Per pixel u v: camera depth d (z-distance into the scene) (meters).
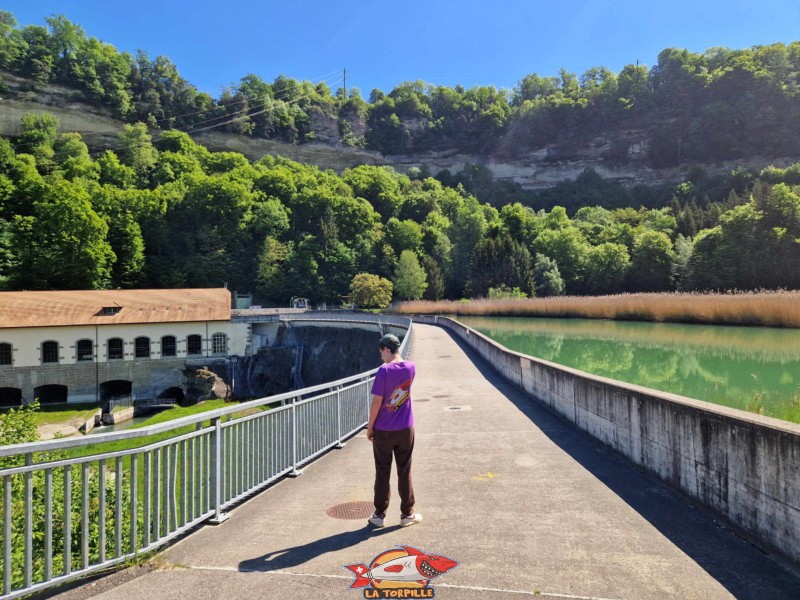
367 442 10.17
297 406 8.15
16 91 171.25
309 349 66.88
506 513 5.91
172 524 5.25
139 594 4.15
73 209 87.12
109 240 100.44
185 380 54.81
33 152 144.75
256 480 6.79
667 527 5.38
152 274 106.75
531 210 177.88
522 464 8.12
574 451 8.85
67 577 4.29
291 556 4.82
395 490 6.99
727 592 4.03
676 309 53.06
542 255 112.06
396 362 5.66
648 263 108.38
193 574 4.50
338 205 134.50
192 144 176.12
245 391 57.97
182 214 119.88
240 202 121.06
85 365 52.25
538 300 73.06
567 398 11.31
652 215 153.88
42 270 85.12
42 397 51.38
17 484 8.08
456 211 159.12
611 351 36.50
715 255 87.44
